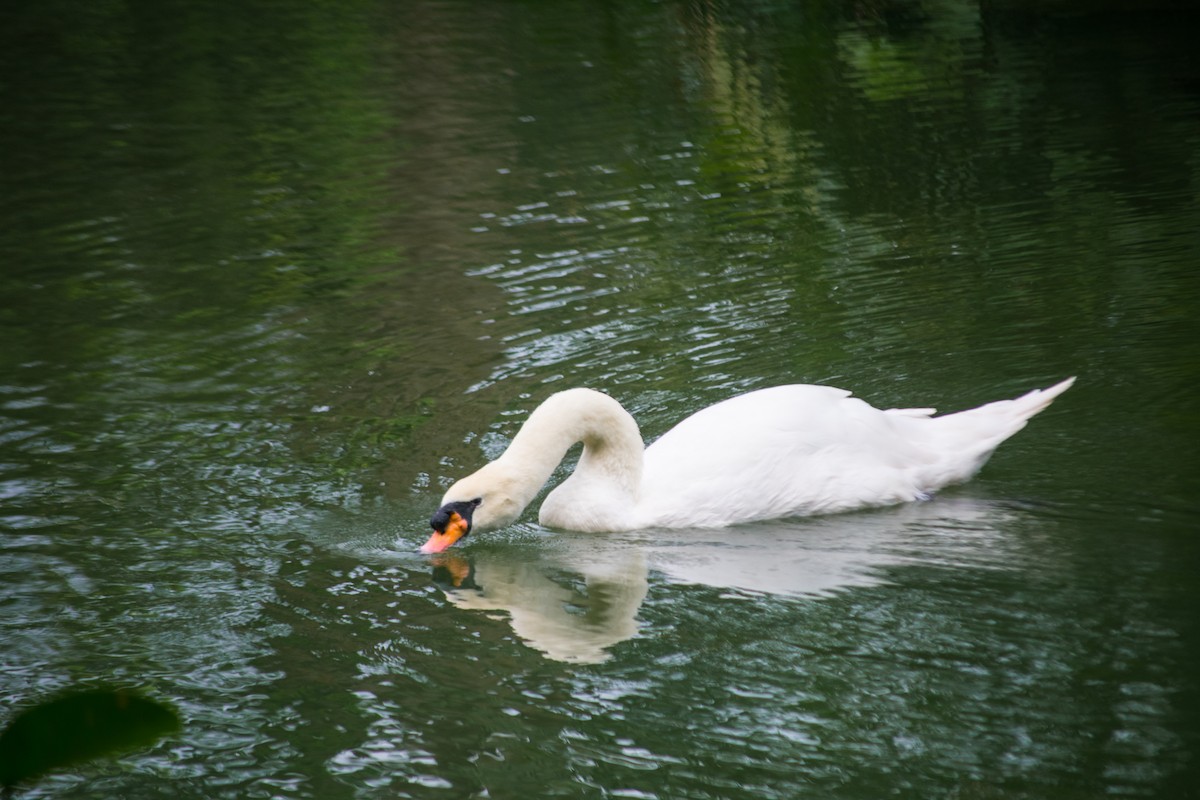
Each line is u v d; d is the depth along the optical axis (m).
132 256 16.06
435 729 6.88
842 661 7.33
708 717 6.86
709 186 17.88
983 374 11.48
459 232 16.56
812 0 29.78
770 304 13.61
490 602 8.37
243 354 13.04
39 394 12.16
